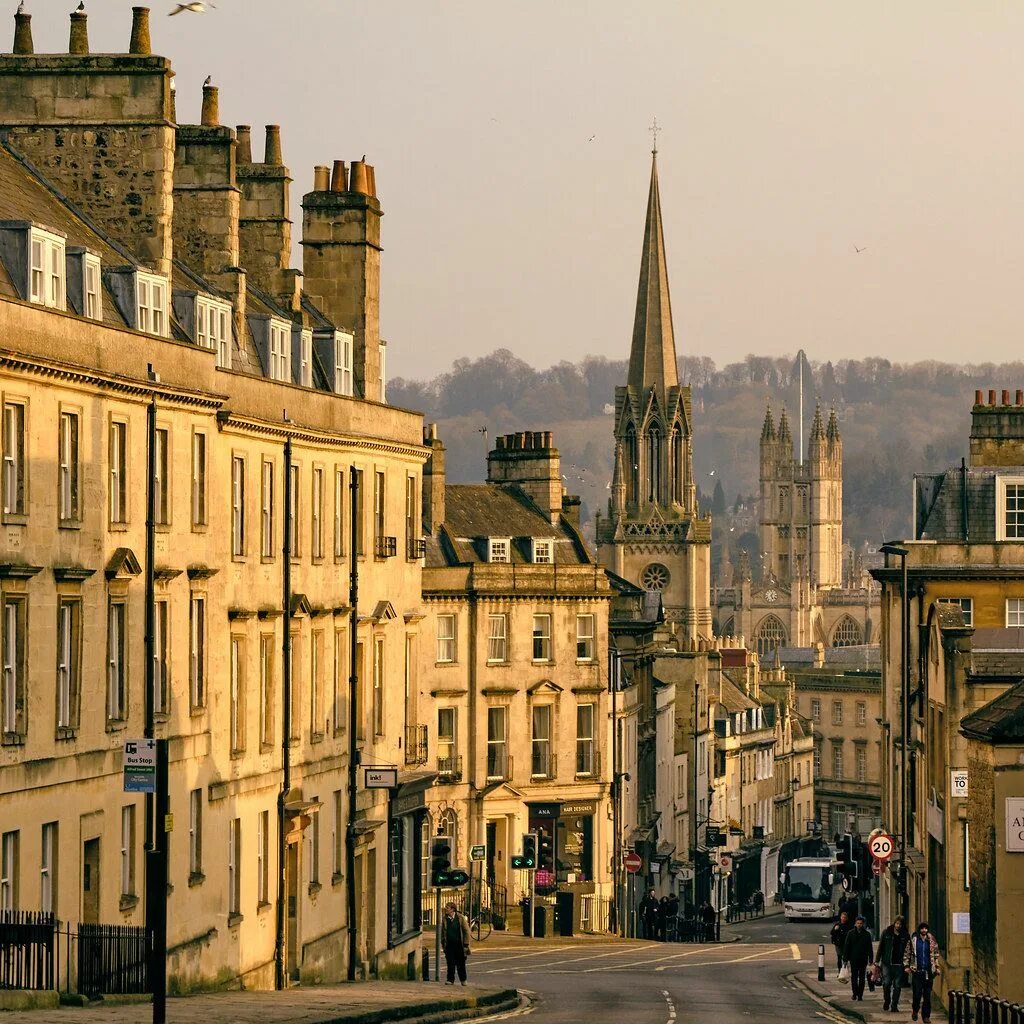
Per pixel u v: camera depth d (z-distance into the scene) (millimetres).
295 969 181375
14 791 125188
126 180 164375
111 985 132500
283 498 177875
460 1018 158000
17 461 127000
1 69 165000
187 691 155000
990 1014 136500
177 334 162375
